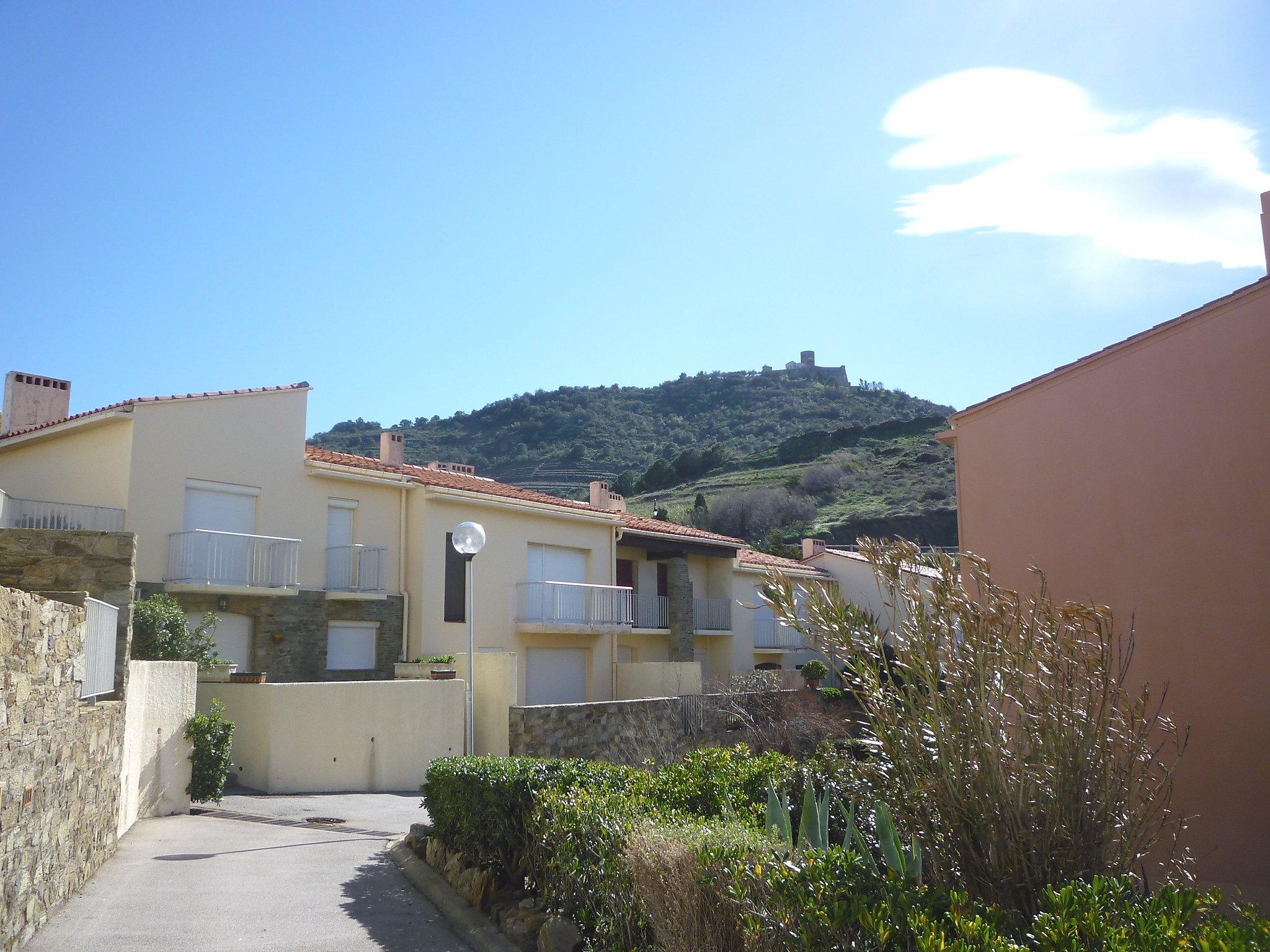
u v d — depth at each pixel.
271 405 20.61
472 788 8.75
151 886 8.73
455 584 23.14
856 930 4.12
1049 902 3.97
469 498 23.03
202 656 16.42
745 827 6.05
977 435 13.92
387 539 22.30
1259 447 10.99
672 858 5.28
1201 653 11.14
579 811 6.98
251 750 15.98
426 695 17.77
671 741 20.41
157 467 18.62
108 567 10.59
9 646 6.09
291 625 20.12
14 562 10.31
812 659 34.38
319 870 9.73
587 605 25.50
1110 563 12.16
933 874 5.05
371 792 16.53
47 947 6.76
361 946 7.24
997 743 5.00
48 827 7.29
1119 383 12.40
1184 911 3.71
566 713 19.00
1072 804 4.82
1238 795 10.58
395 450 26.62
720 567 31.83
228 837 11.38
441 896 8.53
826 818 6.14
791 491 67.62
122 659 10.57
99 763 9.23
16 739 6.31
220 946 7.10
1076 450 12.74
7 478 20.95
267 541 20.05
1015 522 13.25
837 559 35.09
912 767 5.18
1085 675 5.21
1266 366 11.03
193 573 18.80
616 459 96.88
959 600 5.32
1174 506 11.65
